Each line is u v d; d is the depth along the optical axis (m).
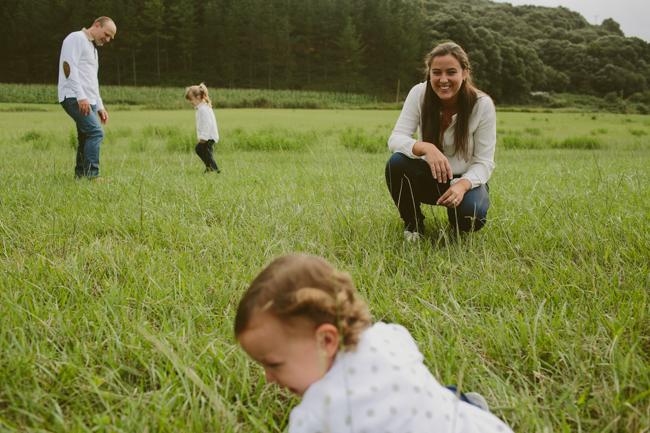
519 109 80.69
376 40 107.69
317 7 111.44
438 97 3.50
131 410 1.69
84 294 2.53
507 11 147.62
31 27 95.88
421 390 1.24
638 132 25.83
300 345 1.23
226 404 1.77
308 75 109.06
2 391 1.83
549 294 2.58
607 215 3.74
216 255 3.26
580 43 124.62
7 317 2.22
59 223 3.74
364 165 8.67
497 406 1.71
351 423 1.19
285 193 5.13
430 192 3.82
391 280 2.79
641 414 1.63
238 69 106.81
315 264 1.29
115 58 98.94
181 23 105.25
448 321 2.26
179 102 65.75
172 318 2.33
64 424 1.61
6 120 26.36
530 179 6.48
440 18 111.31
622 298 2.51
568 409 1.73
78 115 6.17
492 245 3.43
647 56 117.88
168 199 4.86
